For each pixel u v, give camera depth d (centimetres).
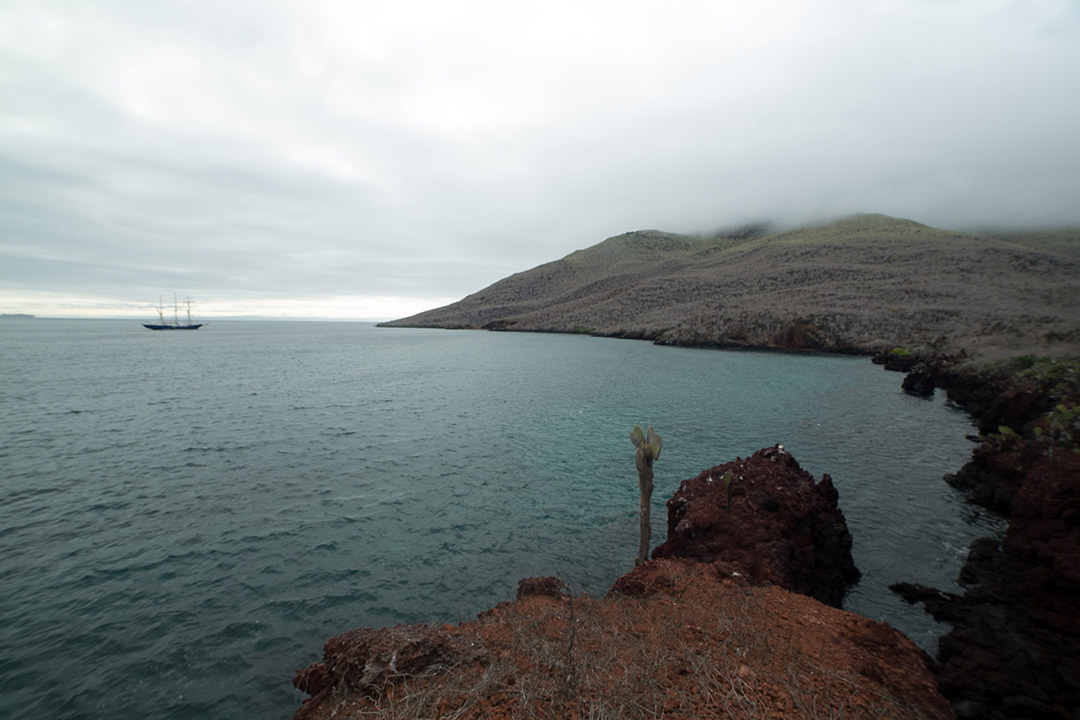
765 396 3059
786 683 382
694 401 2898
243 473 1612
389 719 335
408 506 1323
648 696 352
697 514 891
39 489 1468
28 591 921
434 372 4538
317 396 3195
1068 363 1703
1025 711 557
